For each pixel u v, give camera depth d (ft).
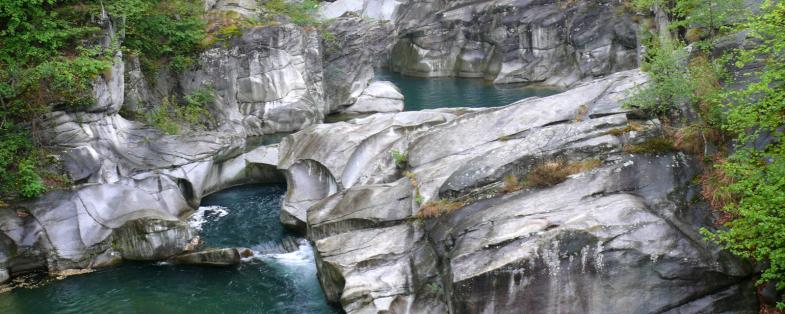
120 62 79.25
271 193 88.74
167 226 69.41
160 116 89.92
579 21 150.71
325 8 158.51
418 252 56.29
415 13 181.88
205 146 85.10
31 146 71.56
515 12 162.40
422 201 60.03
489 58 170.81
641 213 48.29
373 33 134.10
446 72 179.32
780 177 39.93
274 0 123.03
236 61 105.91
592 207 50.08
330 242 61.05
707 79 57.62
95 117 76.59
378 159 75.66
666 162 53.11
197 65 103.09
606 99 66.03
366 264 56.75
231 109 106.73
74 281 65.82
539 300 47.62
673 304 46.42
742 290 46.34
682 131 55.21
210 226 77.77
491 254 48.75
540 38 157.28
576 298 47.26
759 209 39.93
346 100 128.88
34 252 66.80
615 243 46.91
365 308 53.98
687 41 77.46
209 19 107.86
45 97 72.02
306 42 114.52
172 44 101.09
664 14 112.27
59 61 73.41
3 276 65.16
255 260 69.56
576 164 55.62
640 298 46.68
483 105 135.13
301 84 111.75
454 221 55.01
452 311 49.49
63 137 73.56
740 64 46.44
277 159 87.71
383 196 64.23
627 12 143.43
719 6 65.62
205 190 87.45
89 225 69.62
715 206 50.11
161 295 63.00
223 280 65.72
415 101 142.61
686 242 47.11
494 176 57.82
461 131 70.54
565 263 47.34
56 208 69.05
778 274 39.63
